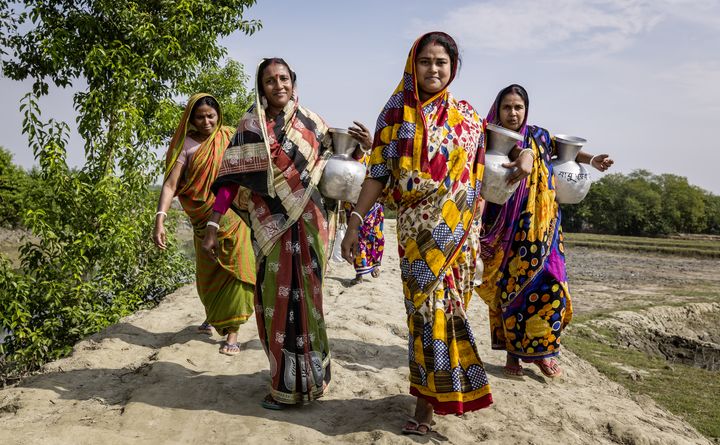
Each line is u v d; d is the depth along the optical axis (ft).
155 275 33.58
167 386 12.92
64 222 30.12
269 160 11.52
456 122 10.52
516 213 13.76
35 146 28.48
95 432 10.53
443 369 10.25
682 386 18.69
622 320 31.86
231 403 12.23
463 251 11.00
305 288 11.75
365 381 14.06
